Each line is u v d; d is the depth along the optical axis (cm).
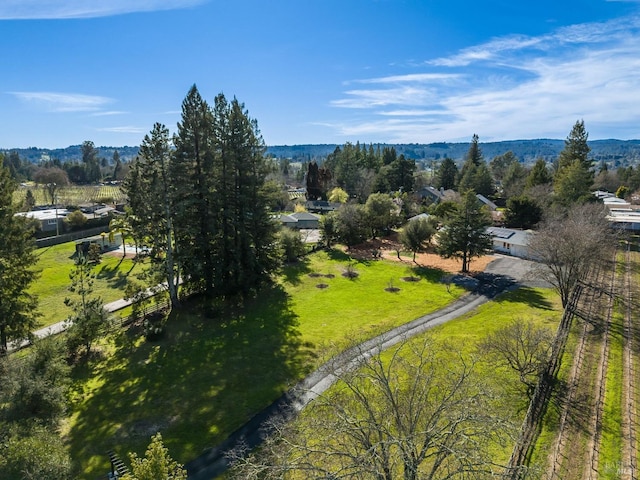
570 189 6162
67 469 1368
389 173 10206
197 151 3472
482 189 9775
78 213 6388
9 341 2698
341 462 1227
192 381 2392
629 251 4806
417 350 1917
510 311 3350
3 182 2544
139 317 3262
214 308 3347
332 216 5828
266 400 2205
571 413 1942
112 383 2373
